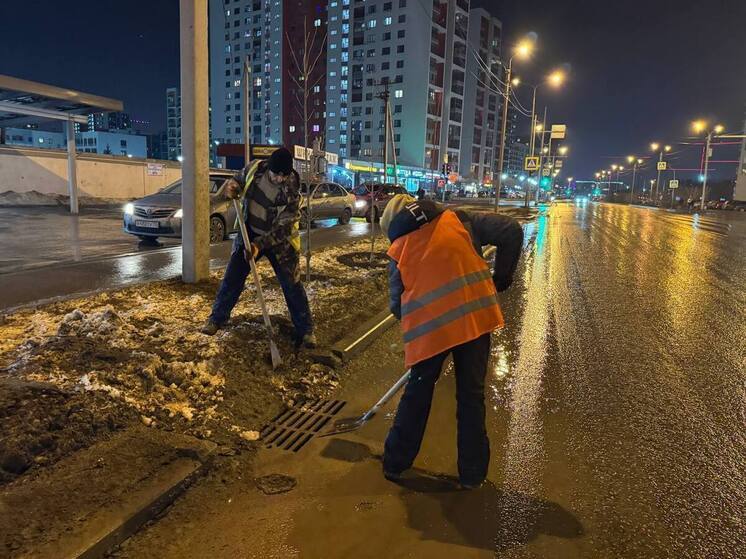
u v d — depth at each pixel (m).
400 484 2.97
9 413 2.94
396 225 2.95
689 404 4.21
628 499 2.88
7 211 21.06
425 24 86.44
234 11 109.88
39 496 2.43
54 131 103.12
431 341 2.77
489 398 4.27
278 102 102.00
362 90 93.06
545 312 7.36
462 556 2.40
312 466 3.12
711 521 2.71
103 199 27.44
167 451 2.93
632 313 7.36
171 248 10.28
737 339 6.12
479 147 114.31
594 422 3.86
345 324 5.66
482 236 3.02
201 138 6.38
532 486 3.00
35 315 5.05
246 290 6.62
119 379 3.57
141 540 2.40
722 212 54.47
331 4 94.12
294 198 4.58
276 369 4.33
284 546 2.42
